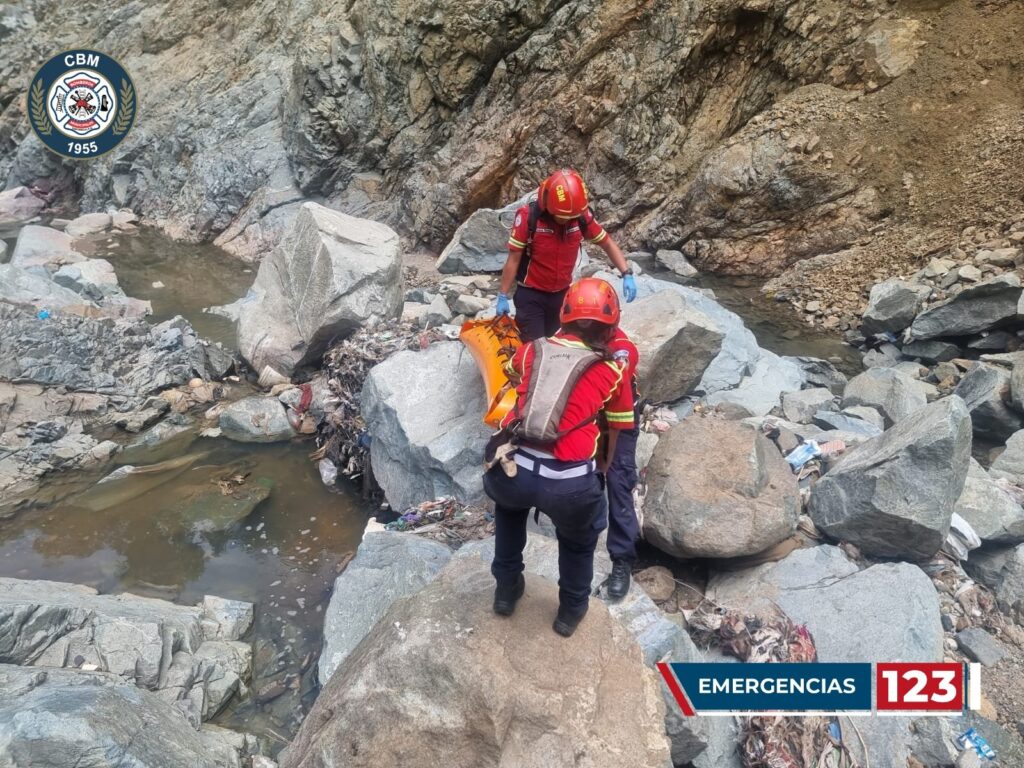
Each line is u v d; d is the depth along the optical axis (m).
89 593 5.45
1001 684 4.33
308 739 3.14
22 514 6.63
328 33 14.11
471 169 12.86
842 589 4.66
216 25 17.52
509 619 3.28
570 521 2.87
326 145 14.09
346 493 6.95
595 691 3.02
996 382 6.75
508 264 5.19
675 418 6.46
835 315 10.02
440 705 3.00
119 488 6.98
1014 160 10.01
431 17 12.68
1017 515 5.07
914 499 4.65
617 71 12.16
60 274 10.93
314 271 8.49
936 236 10.09
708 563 5.07
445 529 5.67
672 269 11.80
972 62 10.88
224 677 4.79
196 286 12.42
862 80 11.49
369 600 4.96
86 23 19.98
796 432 6.29
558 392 2.82
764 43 12.14
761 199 11.36
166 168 16.16
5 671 4.16
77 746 3.42
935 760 3.97
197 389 8.55
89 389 8.35
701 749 3.81
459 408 6.43
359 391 7.66
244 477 7.15
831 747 3.95
